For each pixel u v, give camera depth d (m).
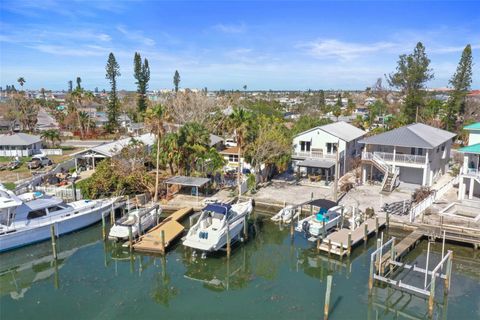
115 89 83.38
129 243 26.11
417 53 73.56
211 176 38.94
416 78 73.25
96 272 24.05
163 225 29.31
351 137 45.34
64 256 26.41
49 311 19.64
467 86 68.38
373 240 27.31
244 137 36.16
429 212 29.94
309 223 27.09
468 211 30.53
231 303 20.38
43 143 65.38
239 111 36.19
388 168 38.72
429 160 38.22
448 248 25.72
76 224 29.30
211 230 25.77
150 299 20.88
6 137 57.50
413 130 40.44
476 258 24.59
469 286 21.34
